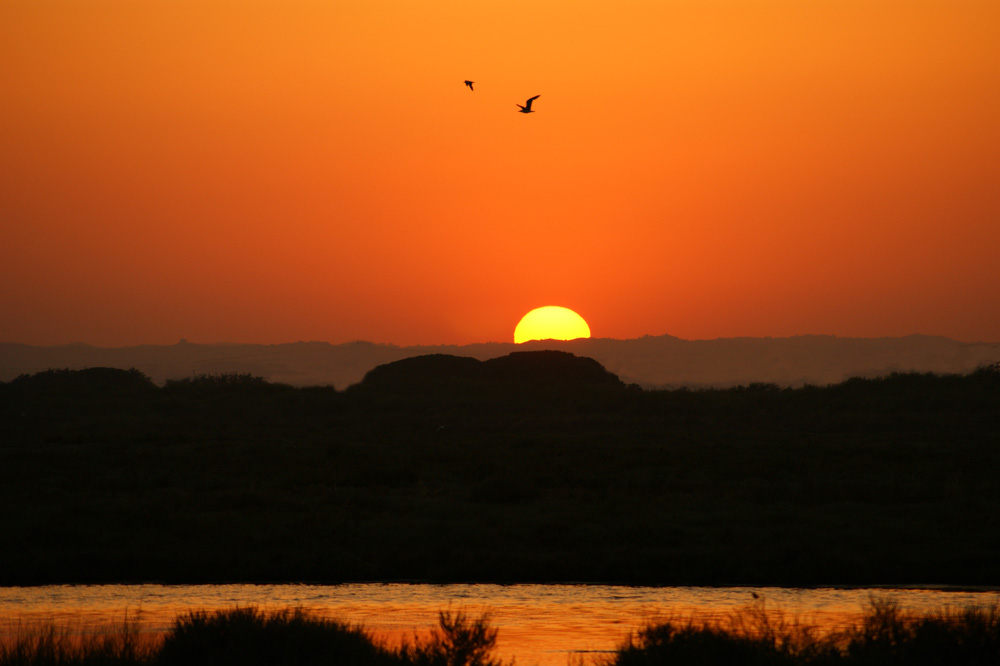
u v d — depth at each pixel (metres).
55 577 79.56
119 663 43.56
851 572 80.69
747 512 105.06
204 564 81.50
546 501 112.88
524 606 69.06
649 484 124.12
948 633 44.09
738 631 53.69
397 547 89.06
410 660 45.31
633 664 43.94
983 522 98.94
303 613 50.41
